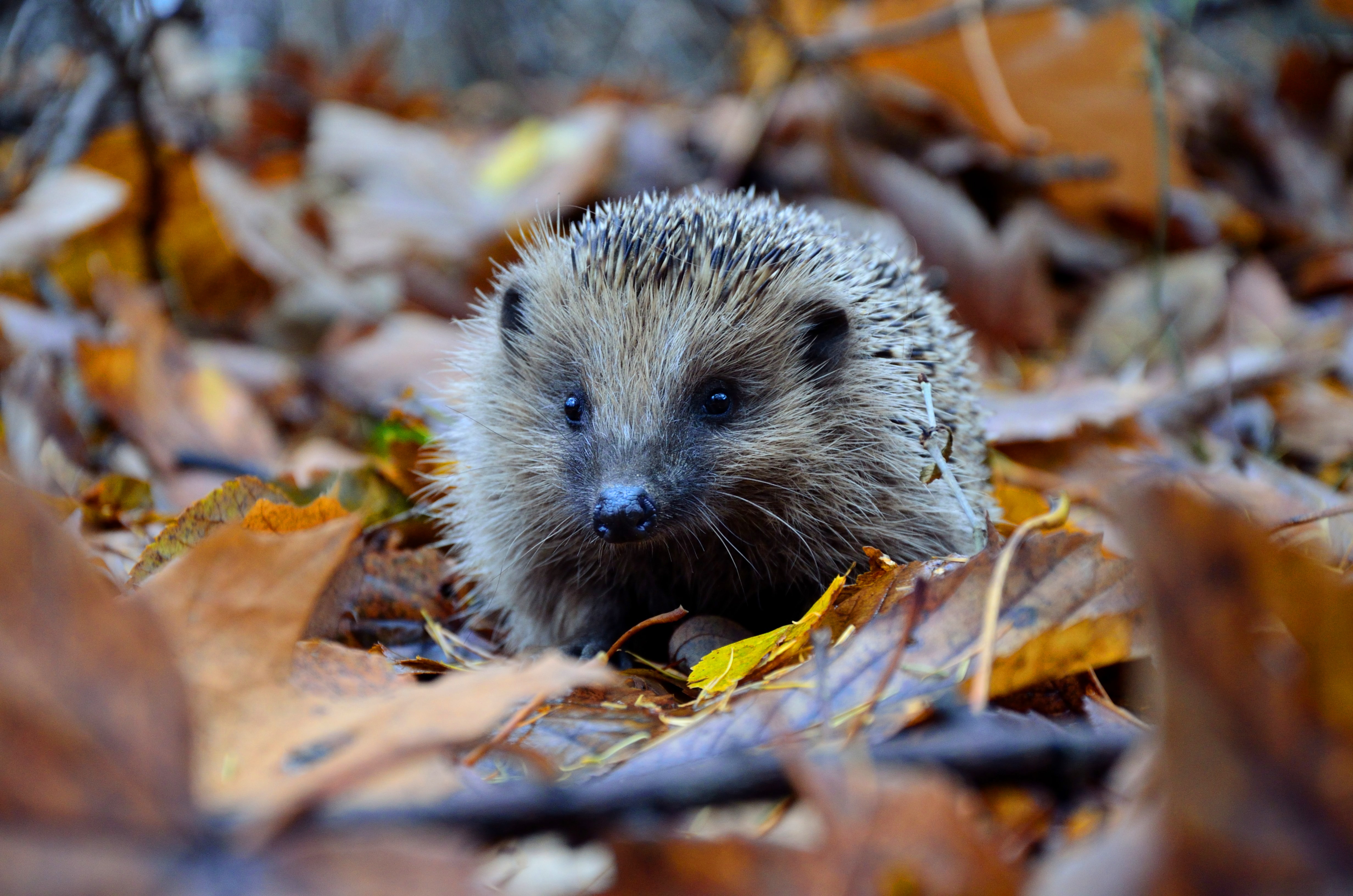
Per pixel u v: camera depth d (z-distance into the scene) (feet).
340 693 1.29
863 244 1.77
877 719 1.28
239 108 3.27
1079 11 2.53
